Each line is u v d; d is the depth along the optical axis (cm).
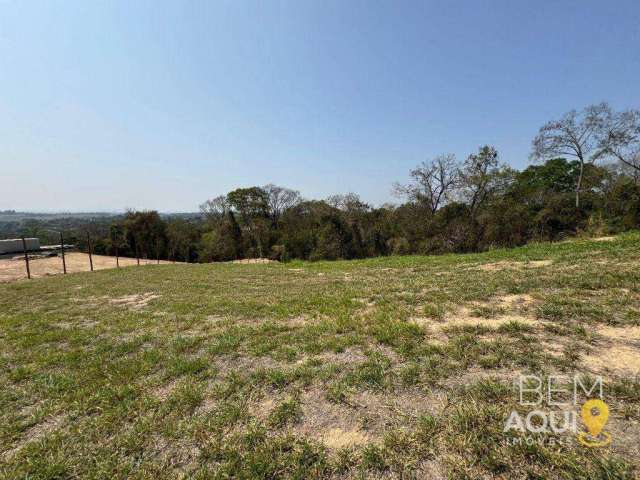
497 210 2194
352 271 1220
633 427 197
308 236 3331
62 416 280
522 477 170
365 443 210
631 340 311
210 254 3841
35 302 909
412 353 328
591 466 171
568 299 445
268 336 439
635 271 551
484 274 755
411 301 551
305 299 661
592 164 2539
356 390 273
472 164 2777
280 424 239
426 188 2983
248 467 196
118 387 319
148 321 589
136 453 221
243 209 4469
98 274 1733
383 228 3123
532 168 3294
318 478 185
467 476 174
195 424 245
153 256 3956
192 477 196
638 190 1811
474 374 278
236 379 316
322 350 369
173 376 339
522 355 299
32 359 427
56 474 209
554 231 2019
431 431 211
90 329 564
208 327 519
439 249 2341
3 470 216
